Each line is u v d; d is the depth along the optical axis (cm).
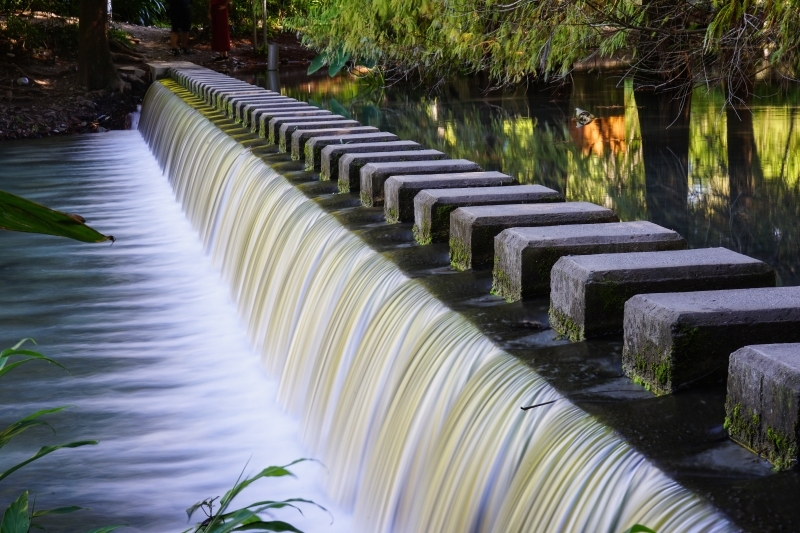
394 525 422
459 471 373
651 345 335
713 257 398
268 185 855
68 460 564
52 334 792
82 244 1098
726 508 255
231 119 1326
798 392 266
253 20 2762
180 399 653
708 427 303
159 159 1653
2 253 1064
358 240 597
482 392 377
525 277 441
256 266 793
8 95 2067
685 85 875
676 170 832
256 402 644
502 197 567
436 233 566
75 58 2319
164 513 508
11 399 657
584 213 506
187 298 895
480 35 1064
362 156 746
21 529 215
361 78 2016
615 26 856
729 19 709
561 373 357
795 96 1202
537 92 1537
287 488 525
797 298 341
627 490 284
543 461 323
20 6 2388
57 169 1633
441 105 1434
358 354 513
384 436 453
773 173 808
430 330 442
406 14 1269
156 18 3247
